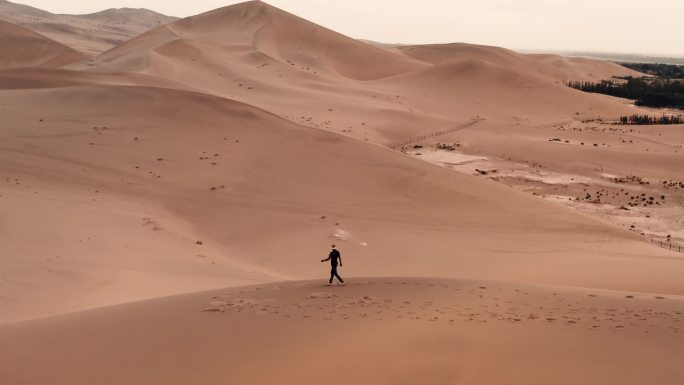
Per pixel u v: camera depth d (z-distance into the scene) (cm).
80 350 1296
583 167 7444
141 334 1395
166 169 4797
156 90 6681
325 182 4722
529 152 8125
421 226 3916
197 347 1294
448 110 12150
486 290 1803
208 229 3816
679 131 10619
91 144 5138
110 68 13550
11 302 2109
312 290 1848
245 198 4362
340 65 18275
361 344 1250
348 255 3369
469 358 1148
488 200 4419
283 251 3447
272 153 5291
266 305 1633
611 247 3528
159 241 3350
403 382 1059
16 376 1155
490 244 3569
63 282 2397
